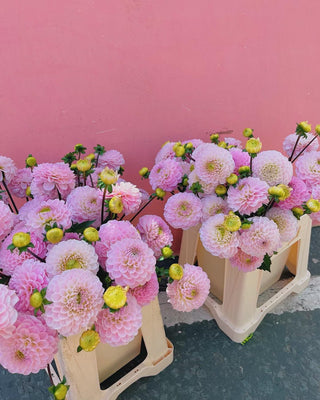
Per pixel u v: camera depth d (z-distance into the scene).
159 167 0.92
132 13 0.92
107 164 0.99
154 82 1.04
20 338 0.57
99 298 0.59
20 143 0.98
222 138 1.24
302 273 1.25
